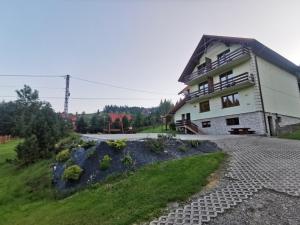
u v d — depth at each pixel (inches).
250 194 214.2
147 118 2333.9
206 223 169.5
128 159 349.7
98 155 366.9
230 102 923.4
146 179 286.8
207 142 505.4
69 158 418.0
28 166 506.6
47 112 687.7
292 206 182.1
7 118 1955.0
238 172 289.1
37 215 252.4
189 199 219.5
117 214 205.6
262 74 844.6
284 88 954.1
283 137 646.5
